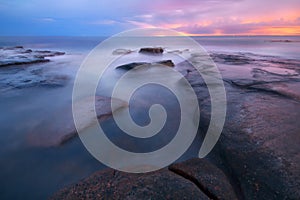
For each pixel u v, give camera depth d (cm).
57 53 2348
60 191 287
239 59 1792
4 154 388
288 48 3450
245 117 495
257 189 283
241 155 353
